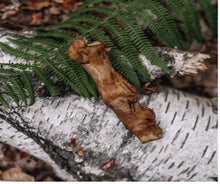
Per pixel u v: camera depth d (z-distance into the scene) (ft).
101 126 6.87
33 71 6.03
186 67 6.38
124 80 5.82
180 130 6.82
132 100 5.90
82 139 7.06
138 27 6.10
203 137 6.81
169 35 6.45
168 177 7.57
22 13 10.06
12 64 5.98
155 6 6.16
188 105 7.03
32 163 10.63
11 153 10.67
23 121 6.83
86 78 6.05
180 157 6.98
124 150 7.08
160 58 5.97
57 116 6.84
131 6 6.23
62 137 7.08
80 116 6.83
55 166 8.61
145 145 6.94
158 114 6.84
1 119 6.67
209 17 6.62
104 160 7.33
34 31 9.24
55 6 10.43
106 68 5.61
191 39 6.88
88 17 6.37
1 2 10.30
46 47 6.81
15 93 6.47
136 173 7.55
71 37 6.30
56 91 6.12
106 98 5.81
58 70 6.04
